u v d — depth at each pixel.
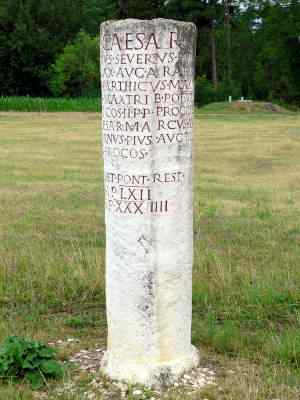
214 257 8.78
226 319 7.00
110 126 5.17
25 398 5.09
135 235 5.18
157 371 5.32
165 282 5.29
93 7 74.50
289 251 9.64
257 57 68.69
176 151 5.15
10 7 66.38
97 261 8.59
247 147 25.70
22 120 39.19
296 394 5.23
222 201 14.02
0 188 15.53
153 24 4.93
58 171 18.78
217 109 49.66
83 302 7.63
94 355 6.02
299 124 36.78
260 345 6.27
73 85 60.69
